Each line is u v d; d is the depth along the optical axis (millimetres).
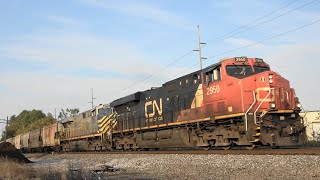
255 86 18312
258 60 20219
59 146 48719
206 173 12844
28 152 64562
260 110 17953
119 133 33000
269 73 18406
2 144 29156
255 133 17594
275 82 18406
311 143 25000
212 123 20469
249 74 19469
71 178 14203
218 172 12758
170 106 24969
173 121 24562
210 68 20766
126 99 31484
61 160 29562
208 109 20828
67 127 47531
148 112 28016
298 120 18469
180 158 17719
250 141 17531
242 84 18234
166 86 25734
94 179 13680
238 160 14578
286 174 10984
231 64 19656
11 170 16891
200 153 18672
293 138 17984
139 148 29766
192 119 22344
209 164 14961
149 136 27328
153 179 12703
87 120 40062
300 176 10523
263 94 18141
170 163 16844
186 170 14117
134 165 18312
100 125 36281
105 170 16922
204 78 21469
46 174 16109
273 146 17906
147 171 15484
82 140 41562
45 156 39344
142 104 29156
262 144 17828
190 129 22828
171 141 24625
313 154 13930
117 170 16859
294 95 19094
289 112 18109
